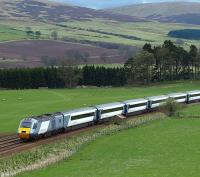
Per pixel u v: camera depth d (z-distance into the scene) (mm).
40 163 73000
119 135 105875
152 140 99125
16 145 89250
